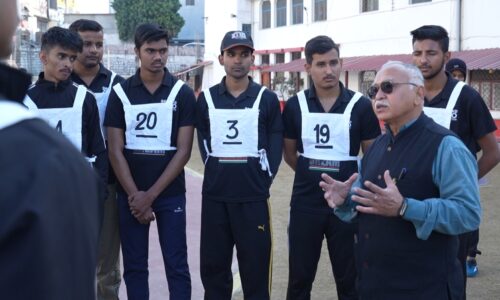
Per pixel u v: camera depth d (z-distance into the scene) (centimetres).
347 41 2609
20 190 119
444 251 307
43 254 118
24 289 117
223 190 455
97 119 453
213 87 471
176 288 468
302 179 459
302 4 2997
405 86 308
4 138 123
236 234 459
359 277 332
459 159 298
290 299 478
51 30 434
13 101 134
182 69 4338
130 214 469
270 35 3344
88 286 131
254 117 453
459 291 314
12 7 134
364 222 327
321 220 454
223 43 459
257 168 455
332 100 462
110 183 483
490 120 424
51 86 435
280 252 684
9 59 143
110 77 510
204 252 469
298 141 469
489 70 1748
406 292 306
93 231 135
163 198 468
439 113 424
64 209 124
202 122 466
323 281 589
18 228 116
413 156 308
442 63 425
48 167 123
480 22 1900
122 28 5009
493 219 835
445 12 2023
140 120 465
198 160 1505
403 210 290
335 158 453
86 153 448
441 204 291
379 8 2377
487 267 630
